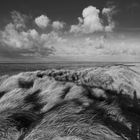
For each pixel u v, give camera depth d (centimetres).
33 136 322
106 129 342
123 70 1478
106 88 1020
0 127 356
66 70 1483
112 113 487
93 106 486
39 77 1084
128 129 415
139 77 1456
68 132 324
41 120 388
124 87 1109
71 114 388
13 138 333
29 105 504
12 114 413
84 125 343
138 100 867
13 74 1273
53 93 670
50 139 308
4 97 623
